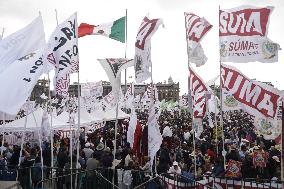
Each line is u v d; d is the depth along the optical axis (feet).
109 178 41.01
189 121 129.70
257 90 36.32
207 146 58.75
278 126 37.17
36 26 37.78
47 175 42.96
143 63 40.50
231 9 38.14
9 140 67.41
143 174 39.14
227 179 35.47
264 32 36.91
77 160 41.52
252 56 37.35
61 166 47.70
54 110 77.10
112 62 44.65
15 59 36.60
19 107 34.47
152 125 38.47
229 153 45.42
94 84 98.84
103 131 90.68
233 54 37.78
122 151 52.75
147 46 40.45
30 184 39.68
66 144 58.59
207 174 39.88
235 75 37.37
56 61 40.96
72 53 41.29
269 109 35.88
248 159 41.47
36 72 36.06
